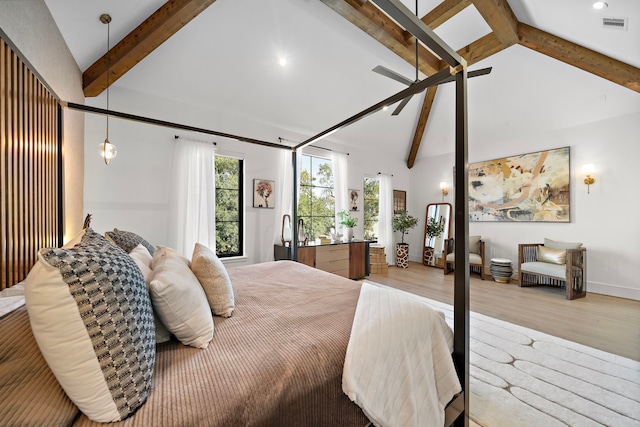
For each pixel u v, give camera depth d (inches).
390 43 136.4
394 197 250.2
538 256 166.6
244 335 45.6
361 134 214.1
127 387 27.9
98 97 119.2
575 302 136.9
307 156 195.2
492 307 129.0
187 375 34.2
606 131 151.0
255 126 165.9
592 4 97.5
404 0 120.6
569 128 163.9
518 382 71.6
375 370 40.1
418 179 255.0
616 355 84.8
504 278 174.9
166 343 43.8
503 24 119.7
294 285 75.5
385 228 235.1
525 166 181.6
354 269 185.9
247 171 162.4
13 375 26.6
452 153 229.3
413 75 170.1
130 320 29.9
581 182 159.6
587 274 157.2
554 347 90.0
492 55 151.7
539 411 60.9
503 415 59.8
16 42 56.0
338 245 177.8
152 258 65.4
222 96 146.4
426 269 223.6
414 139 240.5
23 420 23.7
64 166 82.4
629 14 96.0
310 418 35.4
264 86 150.0
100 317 27.2
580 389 68.6
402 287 166.1
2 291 46.8
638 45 107.5
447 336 53.4
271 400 32.4
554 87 153.3
